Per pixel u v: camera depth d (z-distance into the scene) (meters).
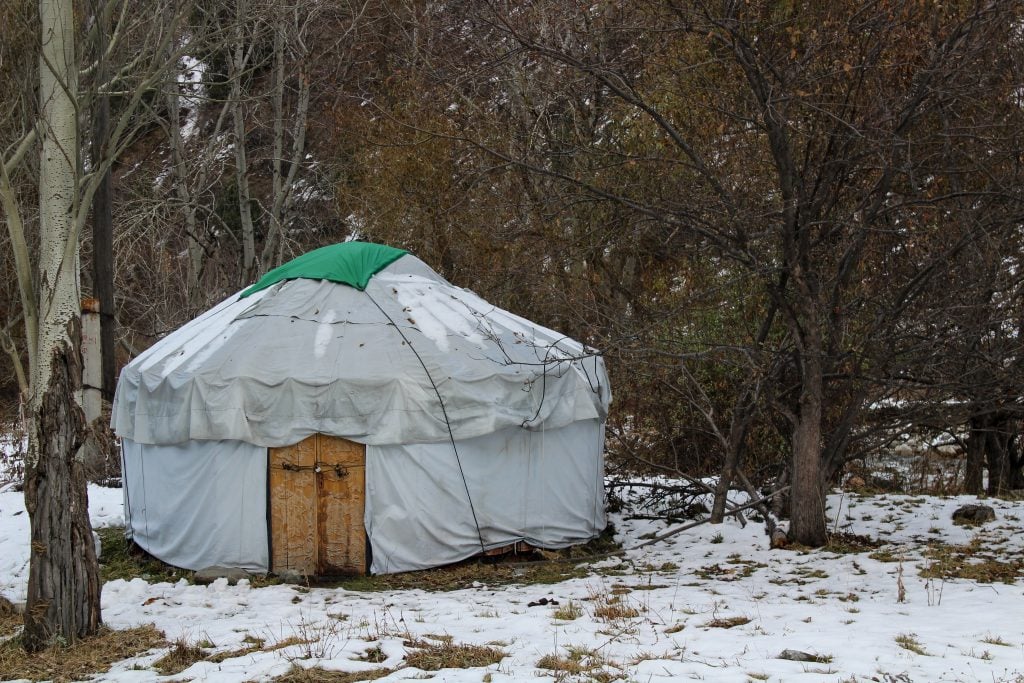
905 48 9.79
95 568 7.70
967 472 16.14
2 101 12.38
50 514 7.53
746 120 10.25
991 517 12.12
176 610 8.78
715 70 11.48
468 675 6.25
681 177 12.53
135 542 11.33
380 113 19.19
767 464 13.92
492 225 15.89
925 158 9.93
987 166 10.32
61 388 7.55
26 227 17.56
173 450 10.55
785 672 6.11
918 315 10.78
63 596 7.51
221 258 25.91
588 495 11.69
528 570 10.49
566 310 15.09
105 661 7.01
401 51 19.72
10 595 9.55
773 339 13.51
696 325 13.84
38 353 11.99
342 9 21.05
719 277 13.09
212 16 18.22
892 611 8.03
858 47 9.96
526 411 10.68
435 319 11.11
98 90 12.35
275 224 22.28
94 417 14.95
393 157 17.72
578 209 14.46
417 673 6.35
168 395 10.39
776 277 11.48
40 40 11.60
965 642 6.88
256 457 10.11
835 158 10.23
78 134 11.73
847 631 7.28
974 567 9.58
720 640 7.10
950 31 9.88
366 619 8.13
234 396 10.00
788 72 9.96
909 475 18.05
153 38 15.77
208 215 23.95
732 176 11.30
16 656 7.20
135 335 23.95
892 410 12.16
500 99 17.28
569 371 11.19
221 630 7.84
